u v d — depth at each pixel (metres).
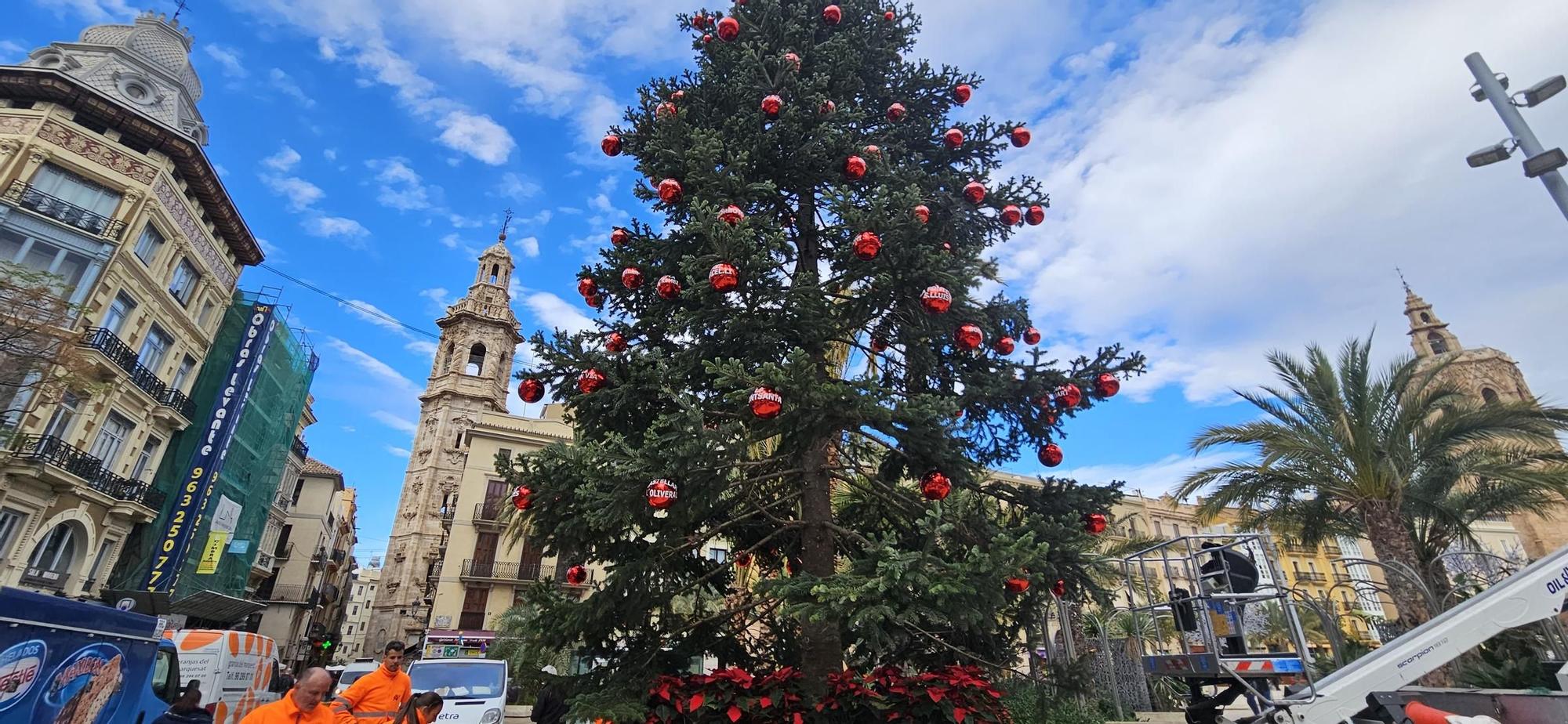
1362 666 5.34
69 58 23.36
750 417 6.18
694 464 5.48
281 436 31.59
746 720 5.82
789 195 8.34
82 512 20.16
